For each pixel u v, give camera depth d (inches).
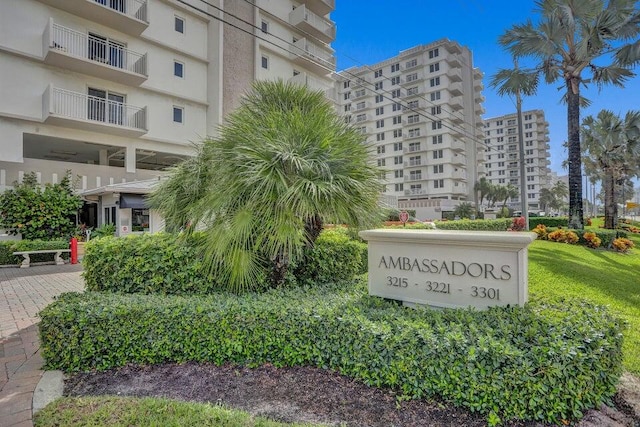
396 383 100.1
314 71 979.3
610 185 823.7
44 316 122.0
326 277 194.4
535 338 94.6
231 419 89.0
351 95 2293.3
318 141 144.7
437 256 133.3
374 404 97.6
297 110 158.7
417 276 137.5
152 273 167.5
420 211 1628.9
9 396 105.3
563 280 275.7
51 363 121.7
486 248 123.3
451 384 92.9
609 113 788.6
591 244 499.2
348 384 106.5
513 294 118.6
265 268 162.1
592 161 937.5
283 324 117.1
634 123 705.6
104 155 681.0
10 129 510.9
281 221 135.0
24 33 519.2
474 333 98.3
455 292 129.0
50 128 546.9
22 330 172.2
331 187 133.3
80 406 96.5
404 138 2015.3
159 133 662.5
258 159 138.6
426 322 109.6
